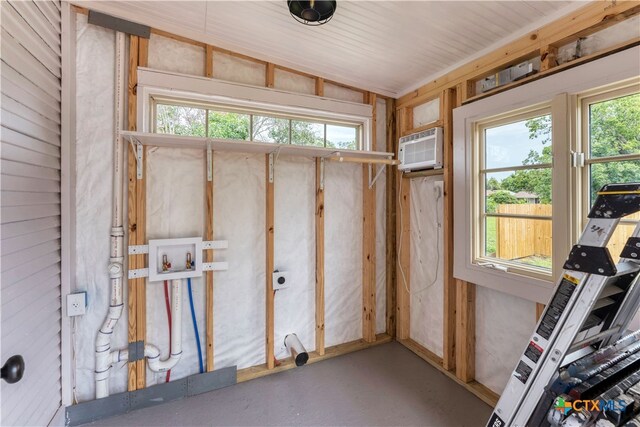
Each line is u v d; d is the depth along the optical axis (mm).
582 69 1479
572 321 879
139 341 1901
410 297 2750
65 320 1746
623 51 1343
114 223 1860
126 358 1877
